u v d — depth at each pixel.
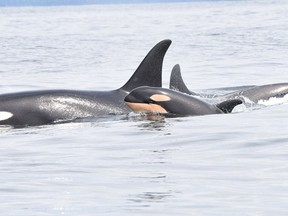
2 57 106.62
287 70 80.69
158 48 47.06
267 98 51.31
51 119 45.03
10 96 46.25
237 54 102.44
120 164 32.19
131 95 45.81
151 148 36.12
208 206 24.98
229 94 52.56
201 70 82.88
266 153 34.06
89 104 46.41
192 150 35.34
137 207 24.95
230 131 40.12
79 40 144.50
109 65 91.94
